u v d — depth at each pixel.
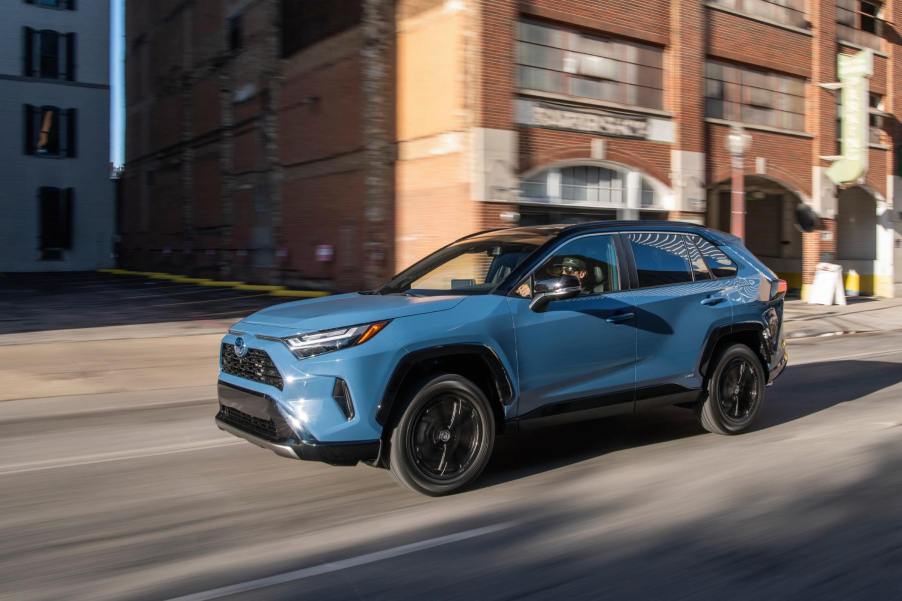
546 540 4.30
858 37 26.17
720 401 6.64
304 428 4.73
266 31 26.22
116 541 4.38
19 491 5.41
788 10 23.58
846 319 19.17
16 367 10.73
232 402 5.27
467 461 5.18
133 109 40.62
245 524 4.64
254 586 3.73
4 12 38.94
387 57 19.77
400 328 4.93
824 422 7.37
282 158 25.42
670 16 20.14
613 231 6.17
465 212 17.08
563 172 18.28
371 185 20.53
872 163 26.70
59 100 40.69
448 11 17.55
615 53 19.20
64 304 20.44
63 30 40.59
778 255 28.62
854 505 4.87
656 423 7.29
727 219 28.31
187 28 33.06
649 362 6.07
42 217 40.56
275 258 26.12
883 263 27.33
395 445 4.93
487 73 16.86
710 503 4.92
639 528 4.48
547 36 17.92
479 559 4.05
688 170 20.53
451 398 5.12
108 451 6.59
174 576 3.86
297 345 4.82
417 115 18.69
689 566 3.94
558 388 5.57
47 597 3.62
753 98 22.73
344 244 21.98
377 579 3.81
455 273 6.02
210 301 21.20
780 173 23.34
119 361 11.32
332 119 22.36
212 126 30.84
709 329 6.44
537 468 5.80
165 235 36.53
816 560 4.01
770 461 5.93
